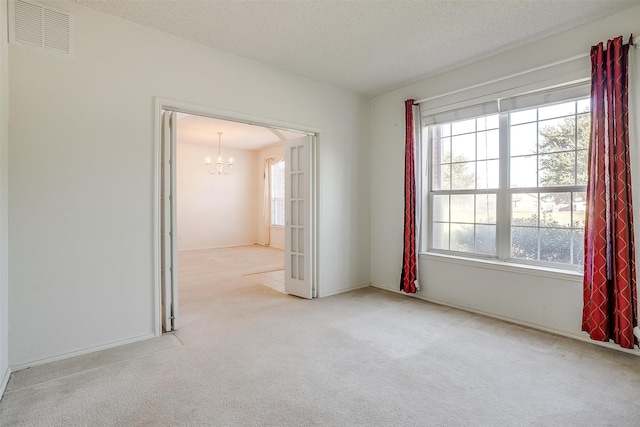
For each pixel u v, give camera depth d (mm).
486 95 3398
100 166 2566
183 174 8414
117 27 2637
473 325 3129
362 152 4562
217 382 2125
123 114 2668
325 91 4113
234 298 4055
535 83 3037
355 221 4504
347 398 1952
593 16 2617
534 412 1819
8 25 2211
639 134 2445
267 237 9148
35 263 2311
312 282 4102
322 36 2949
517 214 3271
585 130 2834
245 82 3393
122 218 2670
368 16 2629
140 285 2760
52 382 2104
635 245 2469
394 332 2965
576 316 2799
